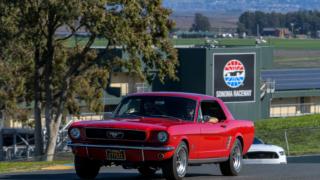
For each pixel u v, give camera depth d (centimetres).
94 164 3366
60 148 10288
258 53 15238
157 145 3144
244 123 3803
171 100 3438
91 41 9394
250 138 3853
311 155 7969
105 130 3186
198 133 3356
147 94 3484
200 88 14400
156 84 14338
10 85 9706
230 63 14762
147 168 3650
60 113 9725
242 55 14962
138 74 9438
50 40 9519
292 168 4412
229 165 3669
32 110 11594
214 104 3631
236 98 14938
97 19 8762
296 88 16438
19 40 9344
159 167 3294
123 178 3588
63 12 8694
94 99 9944
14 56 9481
